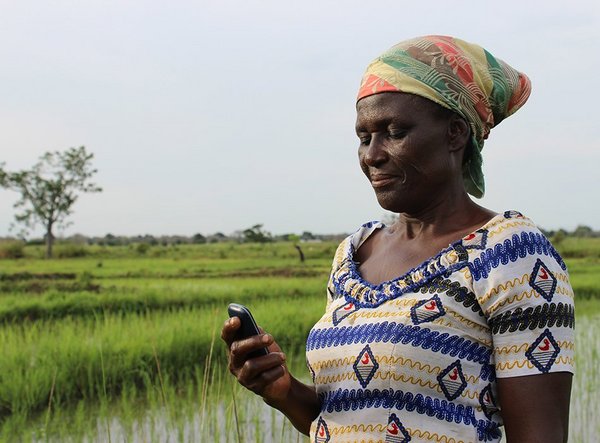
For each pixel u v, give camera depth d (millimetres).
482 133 1714
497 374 1543
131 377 8305
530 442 1479
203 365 8930
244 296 16109
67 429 6625
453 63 1644
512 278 1524
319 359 1728
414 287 1610
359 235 1929
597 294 19109
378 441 1575
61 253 49812
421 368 1556
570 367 1520
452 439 1539
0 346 8859
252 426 6297
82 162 53562
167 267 33281
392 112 1639
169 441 6164
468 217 1703
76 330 10438
